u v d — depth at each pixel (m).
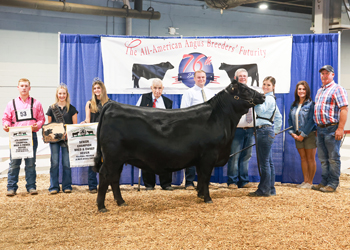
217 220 3.54
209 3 11.06
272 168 4.68
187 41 5.46
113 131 3.87
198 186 4.42
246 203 4.20
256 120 4.62
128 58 5.44
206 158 4.07
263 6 13.03
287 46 5.37
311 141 5.12
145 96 5.22
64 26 11.27
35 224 3.53
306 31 14.97
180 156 3.96
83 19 11.48
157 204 4.23
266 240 3.01
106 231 3.27
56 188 5.01
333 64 5.37
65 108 5.03
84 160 4.84
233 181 5.21
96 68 5.47
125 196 4.70
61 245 2.95
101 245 2.93
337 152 4.81
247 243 2.94
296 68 5.47
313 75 5.43
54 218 3.73
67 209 4.07
